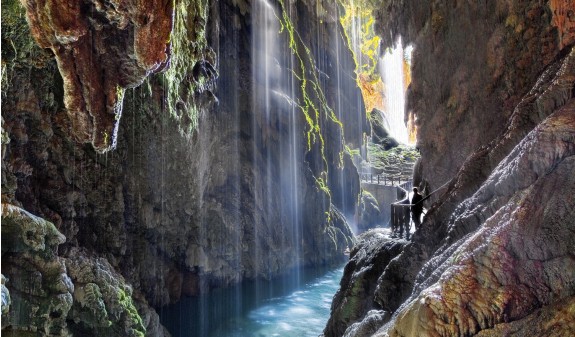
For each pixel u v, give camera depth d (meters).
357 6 28.52
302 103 24.58
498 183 5.46
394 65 47.19
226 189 19.77
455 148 9.80
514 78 7.86
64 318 8.51
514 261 4.16
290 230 22.77
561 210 4.05
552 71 6.39
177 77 14.44
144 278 14.97
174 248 17.25
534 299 3.92
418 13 12.03
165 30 7.28
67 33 6.52
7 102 9.34
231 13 20.42
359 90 31.77
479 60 8.92
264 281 21.02
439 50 10.77
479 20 8.96
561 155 4.55
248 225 20.64
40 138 10.31
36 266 8.36
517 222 4.27
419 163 13.16
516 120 6.42
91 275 9.93
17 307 7.89
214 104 18.28
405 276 8.38
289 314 17.47
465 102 9.43
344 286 12.48
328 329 11.21
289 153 23.02
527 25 7.52
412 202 10.51
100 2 6.51
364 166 36.19
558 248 3.94
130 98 13.08
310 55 26.03
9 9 8.27
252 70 21.33
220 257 19.33
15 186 9.32
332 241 24.92
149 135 14.02
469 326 4.02
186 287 17.84
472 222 5.99
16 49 8.84
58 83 10.30
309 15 26.83
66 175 11.31
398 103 47.75
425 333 4.14
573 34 6.53
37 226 8.35
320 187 24.69
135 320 10.30
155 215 15.20
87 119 7.47
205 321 16.47
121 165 13.28
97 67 7.40
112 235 13.02
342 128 28.44
